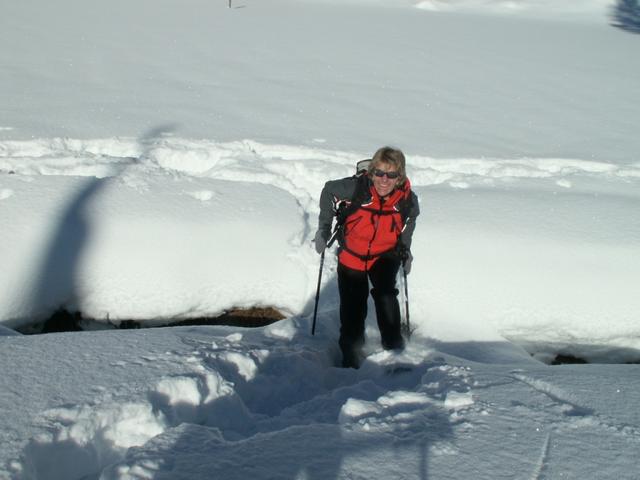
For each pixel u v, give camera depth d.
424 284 4.27
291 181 5.43
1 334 3.26
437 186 5.38
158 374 2.62
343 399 2.80
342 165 5.59
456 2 23.77
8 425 2.15
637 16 22.83
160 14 15.27
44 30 11.94
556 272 4.29
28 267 4.00
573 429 2.25
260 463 1.98
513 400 2.51
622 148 6.80
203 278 4.21
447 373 2.86
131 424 2.31
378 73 10.18
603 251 4.40
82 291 4.07
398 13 19.94
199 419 2.53
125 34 12.19
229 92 8.27
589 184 5.59
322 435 2.18
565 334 4.21
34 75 8.45
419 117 7.63
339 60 11.02
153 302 4.13
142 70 9.23
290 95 8.31
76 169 5.20
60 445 2.13
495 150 6.47
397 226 3.40
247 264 4.30
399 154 3.17
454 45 13.92
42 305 3.97
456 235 4.52
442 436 2.19
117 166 5.29
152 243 4.25
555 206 4.99
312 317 3.92
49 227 4.23
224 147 5.95
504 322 4.17
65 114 6.69
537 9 23.33
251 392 2.94
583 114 8.31
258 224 4.50
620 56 13.83
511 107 8.49
